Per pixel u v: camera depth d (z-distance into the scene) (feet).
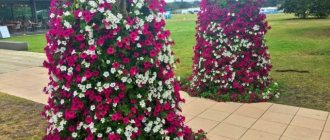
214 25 18.52
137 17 9.24
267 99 18.22
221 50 18.49
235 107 17.33
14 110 17.92
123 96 9.07
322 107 17.08
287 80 23.06
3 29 68.33
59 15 9.07
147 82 9.46
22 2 83.46
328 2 52.75
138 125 9.41
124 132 9.22
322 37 48.37
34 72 29.12
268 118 15.69
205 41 19.03
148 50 9.39
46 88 9.75
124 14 9.12
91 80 8.90
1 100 20.07
